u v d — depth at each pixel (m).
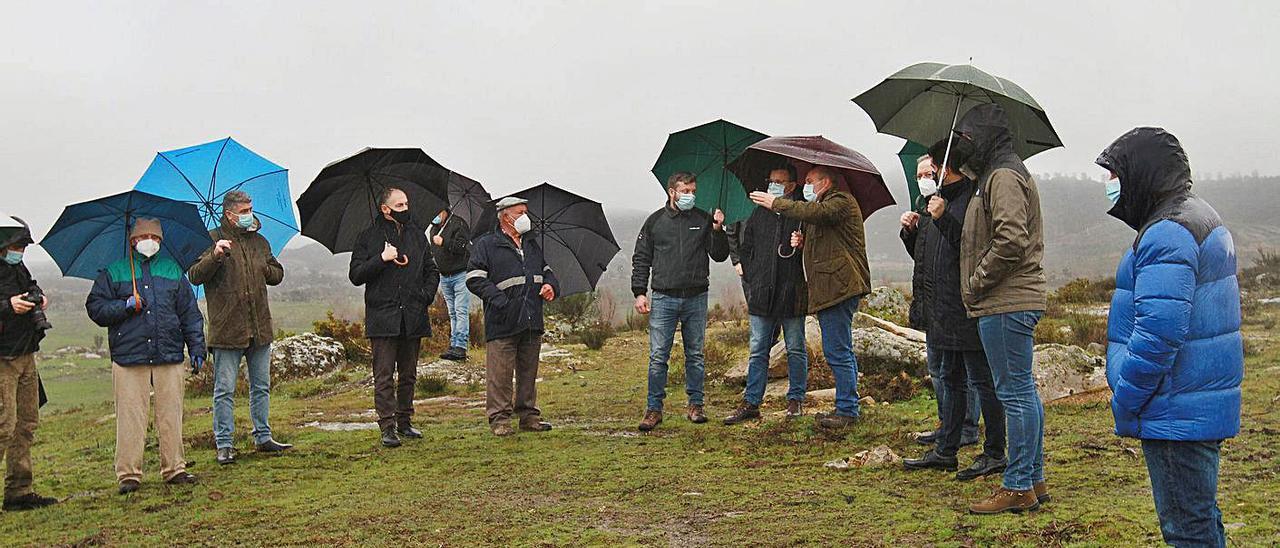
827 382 9.70
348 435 8.22
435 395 11.36
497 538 4.62
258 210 7.84
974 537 4.16
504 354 7.83
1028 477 4.52
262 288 7.20
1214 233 3.04
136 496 5.95
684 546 4.34
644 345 16.81
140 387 6.19
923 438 6.53
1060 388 8.47
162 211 6.18
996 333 4.54
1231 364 3.03
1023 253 4.45
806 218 6.80
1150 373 3.03
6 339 5.62
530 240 8.05
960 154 4.72
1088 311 18.92
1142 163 3.14
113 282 6.14
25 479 5.88
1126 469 5.41
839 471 5.79
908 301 18.02
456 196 11.45
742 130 7.93
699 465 6.21
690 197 7.78
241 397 12.49
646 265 8.02
